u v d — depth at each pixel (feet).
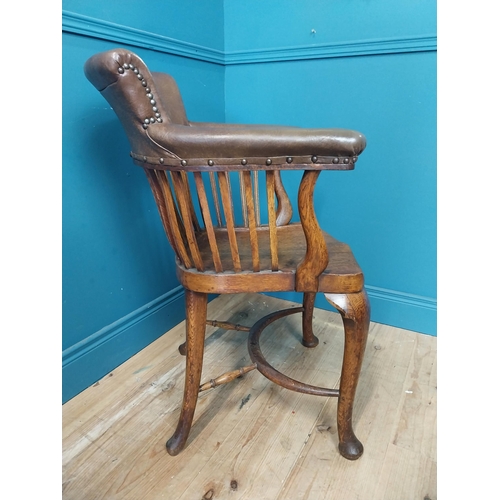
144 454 3.05
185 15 4.31
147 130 2.28
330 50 4.34
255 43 4.80
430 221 4.37
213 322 3.88
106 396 3.68
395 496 2.68
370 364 4.10
